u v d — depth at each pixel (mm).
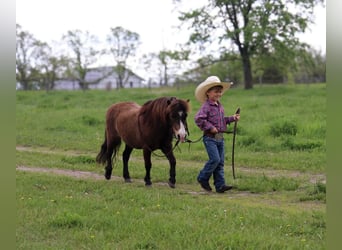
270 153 14547
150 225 6691
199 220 6996
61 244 6035
